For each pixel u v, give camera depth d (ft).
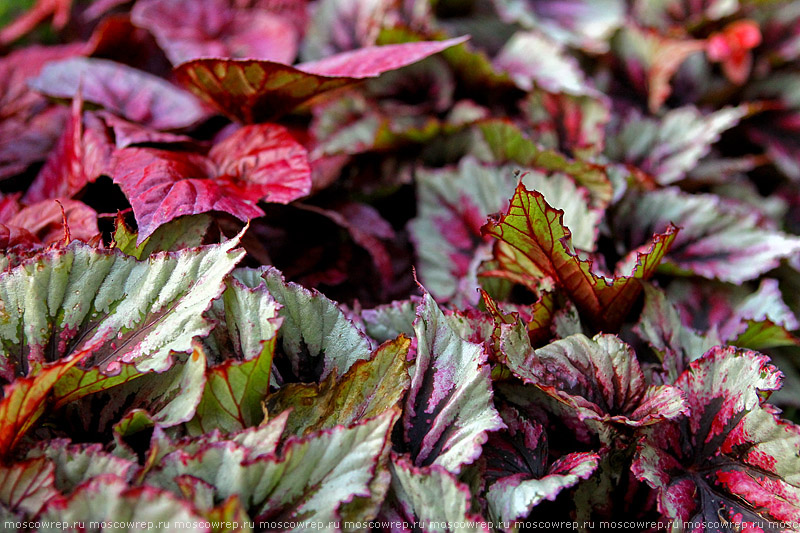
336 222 3.48
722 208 3.49
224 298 2.80
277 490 2.62
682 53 4.01
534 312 3.00
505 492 2.74
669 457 2.85
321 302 2.89
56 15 4.63
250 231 3.26
